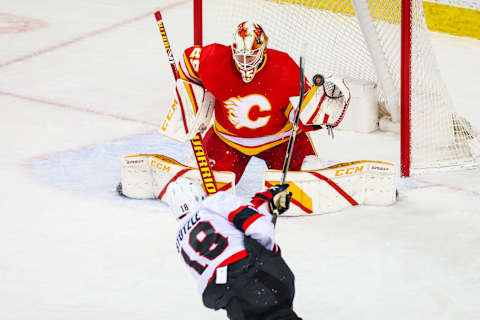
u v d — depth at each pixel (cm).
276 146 1961
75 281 1557
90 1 4547
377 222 1850
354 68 2631
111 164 2269
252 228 1143
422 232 1795
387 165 1917
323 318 1423
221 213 1177
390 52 2489
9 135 2502
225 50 1800
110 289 1526
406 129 2130
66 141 2462
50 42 3716
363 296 1502
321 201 1888
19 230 1797
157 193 1983
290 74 1794
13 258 1653
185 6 4416
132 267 1617
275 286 1159
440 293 1515
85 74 3244
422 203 1975
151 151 2388
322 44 2678
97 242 1738
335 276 1582
